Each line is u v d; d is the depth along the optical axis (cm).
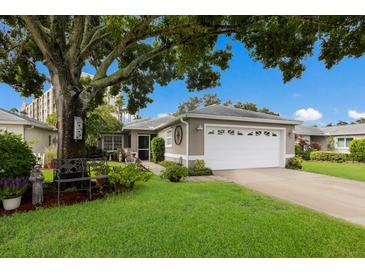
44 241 285
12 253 259
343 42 476
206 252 268
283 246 281
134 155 1530
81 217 368
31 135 1284
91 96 589
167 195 521
